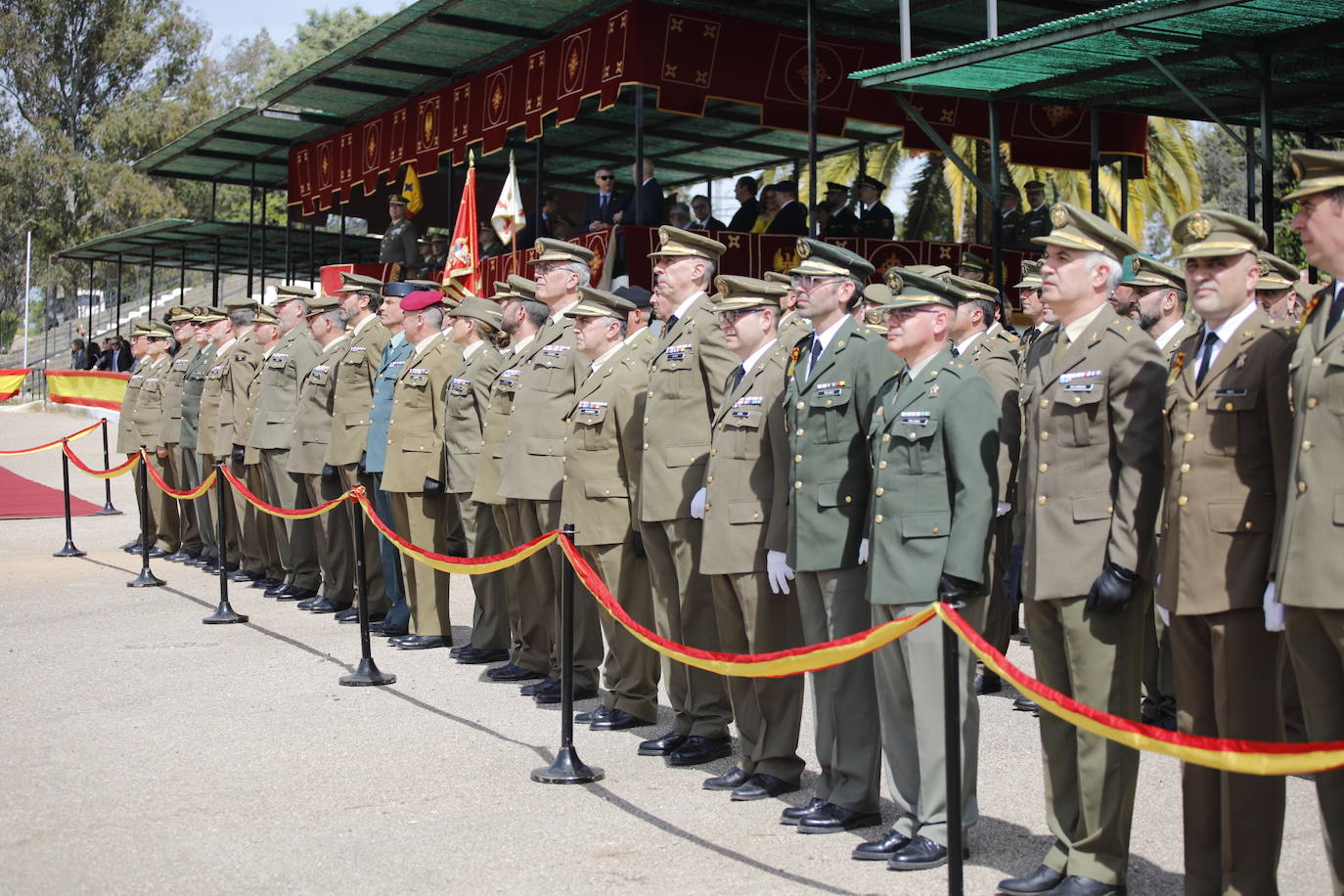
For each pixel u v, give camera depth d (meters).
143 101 49.72
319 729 6.57
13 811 5.30
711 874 4.57
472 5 14.29
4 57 49.31
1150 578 4.27
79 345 35.56
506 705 7.08
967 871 4.56
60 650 8.48
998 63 9.63
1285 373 3.83
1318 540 3.54
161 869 4.66
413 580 8.60
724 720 6.11
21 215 48.47
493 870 4.64
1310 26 8.83
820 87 14.41
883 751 4.98
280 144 21.95
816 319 5.14
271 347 10.95
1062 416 4.38
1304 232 3.63
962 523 4.53
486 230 18.86
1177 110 11.71
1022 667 7.55
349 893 4.43
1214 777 4.07
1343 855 3.66
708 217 16.62
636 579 6.66
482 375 8.18
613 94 14.03
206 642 8.72
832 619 5.02
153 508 13.12
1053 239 4.40
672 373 6.08
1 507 16.67
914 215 26.50
